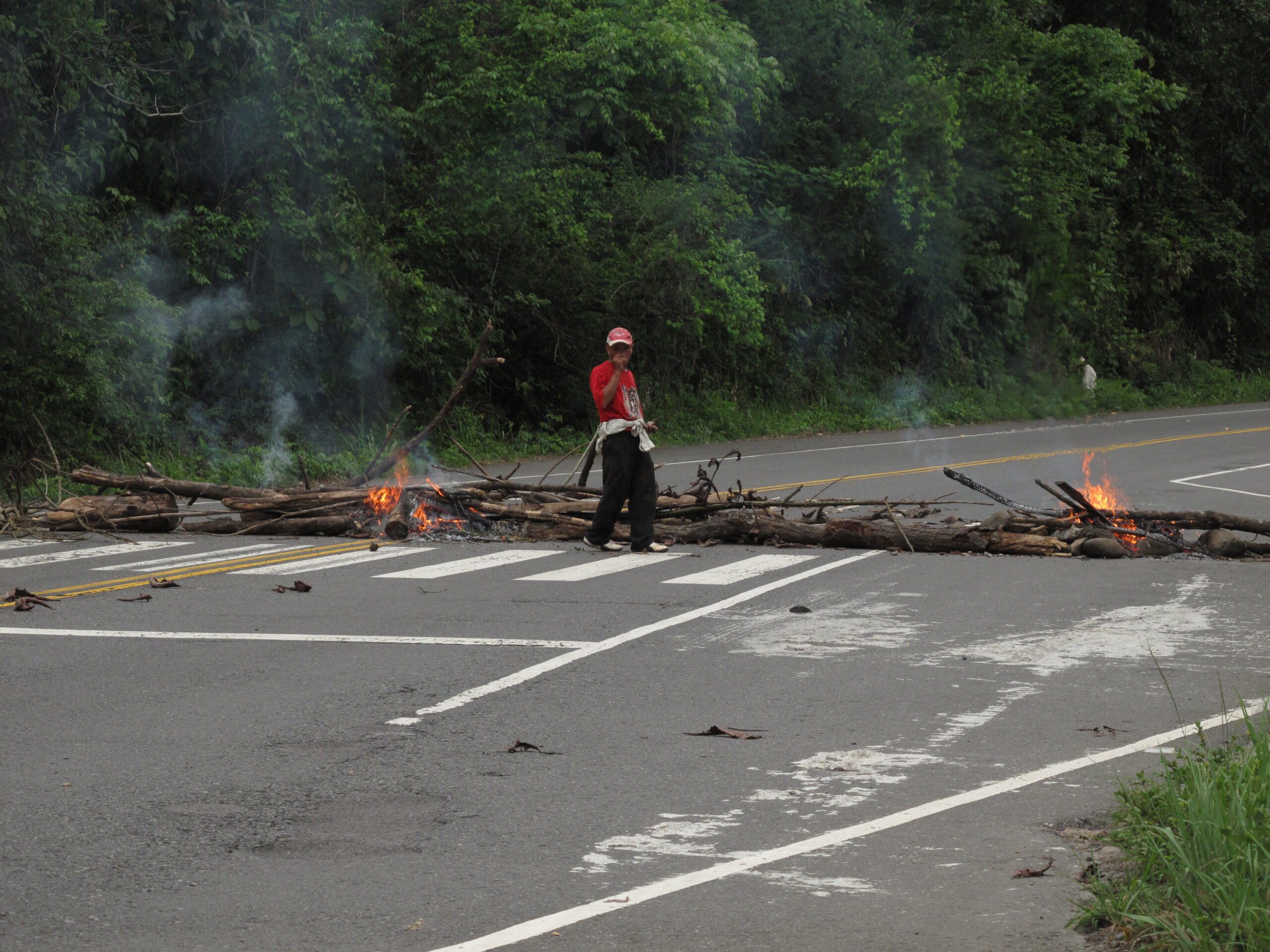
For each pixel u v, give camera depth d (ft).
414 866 22.71
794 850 23.38
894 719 31.76
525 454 113.09
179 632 41.19
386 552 57.82
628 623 42.80
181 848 23.52
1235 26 220.43
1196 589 49.29
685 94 124.88
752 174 145.18
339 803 25.91
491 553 57.77
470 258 114.11
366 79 106.52
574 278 118.62
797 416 141.49
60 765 28.17
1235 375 216.74
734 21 140.26
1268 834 19.83
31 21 84.28
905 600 46.98
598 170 129.08
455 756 28.91
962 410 157.28
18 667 36.58
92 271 86.17
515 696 33.91
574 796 26.27
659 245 122.83
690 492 64.23
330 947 19.61
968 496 81.00
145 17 93.20
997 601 46.85
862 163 150.00
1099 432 134.00
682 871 22.47
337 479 95.71
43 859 23.00
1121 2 204.85
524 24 118.21
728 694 34.17
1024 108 167.43
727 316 126.41
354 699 33.47
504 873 22.43
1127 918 19.63
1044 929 20.12
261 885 21.93
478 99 112.88
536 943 19.72
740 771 27.86
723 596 47.57
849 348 156.56
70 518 62.90
